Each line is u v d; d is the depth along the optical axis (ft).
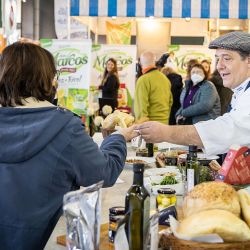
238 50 8.09
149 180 6.90
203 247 3.78
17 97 5.11
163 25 33.63
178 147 11.80
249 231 3.91
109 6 16.16
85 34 31.71
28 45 5.30
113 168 5.59
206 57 26.40
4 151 4.79
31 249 4.85
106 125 9.27
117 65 23.09
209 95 16.69
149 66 17.94
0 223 4.81
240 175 5.66
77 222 3.74
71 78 16.63
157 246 4.02
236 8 15.93
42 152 4.90
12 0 14.57
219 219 3.89
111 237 4.51
